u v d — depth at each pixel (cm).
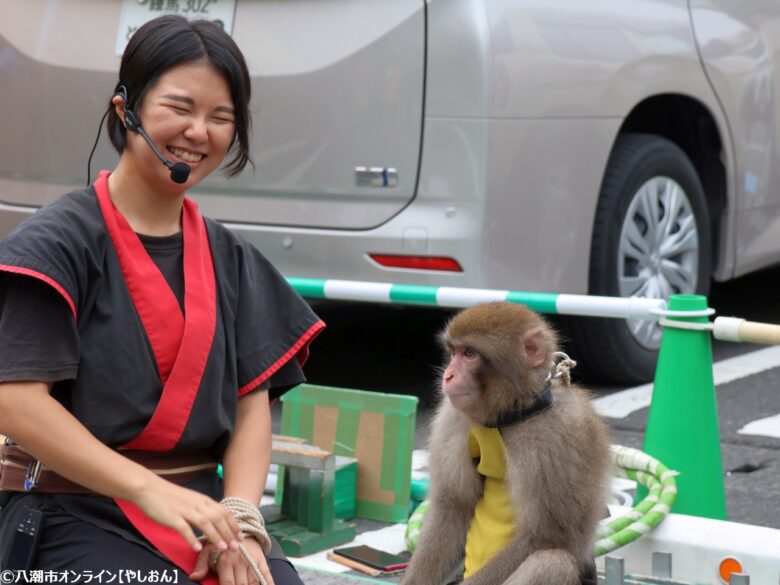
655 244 767
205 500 324
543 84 671
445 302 600
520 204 666
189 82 349
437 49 651
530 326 410
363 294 621
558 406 414
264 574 336
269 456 372
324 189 680
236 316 371
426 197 661
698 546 480
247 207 701
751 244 852
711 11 803
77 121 724
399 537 541
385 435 564
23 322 327
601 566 492
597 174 704
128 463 325
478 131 648
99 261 341
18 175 747
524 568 404
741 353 865
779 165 868
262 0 685
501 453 416
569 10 696
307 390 584
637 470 526
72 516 339
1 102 745
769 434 681
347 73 667
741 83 819
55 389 340
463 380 408
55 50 727
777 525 557
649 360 769
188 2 697
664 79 750
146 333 344
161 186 352
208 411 351
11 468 350
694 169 805
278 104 682
